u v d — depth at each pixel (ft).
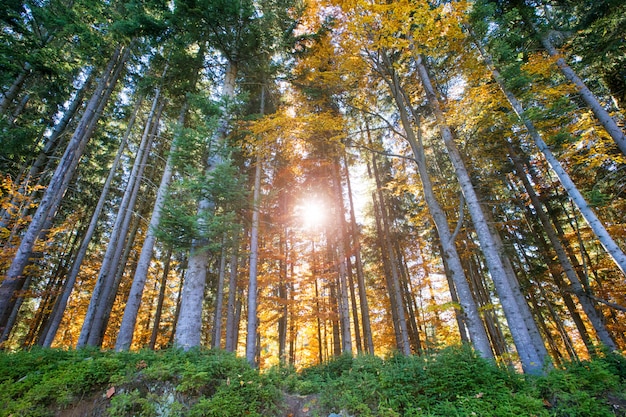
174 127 26.21
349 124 34.68
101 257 59.41
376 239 59.67
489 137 37.17
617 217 40.24
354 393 17.87
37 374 16.40
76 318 59.21
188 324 22.98
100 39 35.73
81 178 54.70
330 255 52.85
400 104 33.40
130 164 55.72
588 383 16.40
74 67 39.78
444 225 27.58
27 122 44.80
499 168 40.68
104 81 38.32
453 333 57.26
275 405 17.12
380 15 25.18
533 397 15.66
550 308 46.26
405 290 56.70
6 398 14.29
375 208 59.00
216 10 31.07
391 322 59.26
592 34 31.96
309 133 32.91
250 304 34.37
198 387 16.55
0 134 34.45
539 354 30.07
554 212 45.32
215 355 20.24
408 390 17.15
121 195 59.67
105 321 47.06
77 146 35.94
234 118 34.86
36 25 36.68
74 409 14.73
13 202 35.58
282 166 47.37
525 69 29.86
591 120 33.91
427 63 38.34
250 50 36.52
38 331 55.11
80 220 56.90
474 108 29.19
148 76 39.93
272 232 48.70
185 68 38.34
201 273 25.26
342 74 33.45
